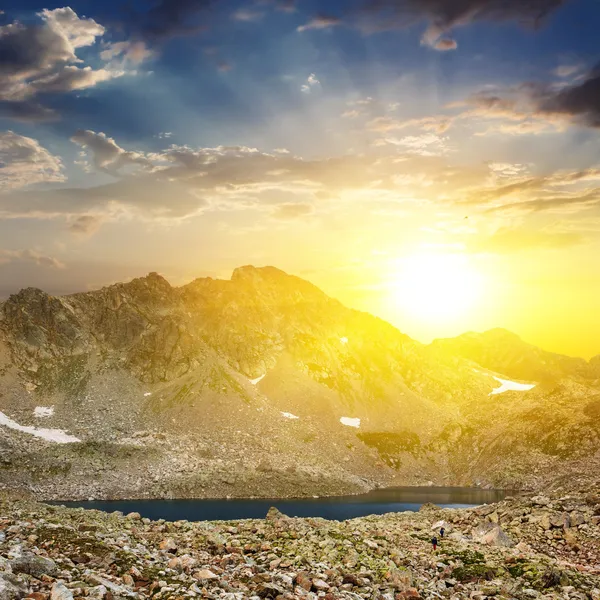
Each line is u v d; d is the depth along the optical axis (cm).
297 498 16175
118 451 17762
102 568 3114
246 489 16538
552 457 19700
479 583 4109
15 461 16175
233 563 3844
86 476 16100
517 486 18412
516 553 4941
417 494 17588
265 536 5016
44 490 15012
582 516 5844
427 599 3541
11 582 2414
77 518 4844
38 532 3662
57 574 2770
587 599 3759
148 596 2784
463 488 19425
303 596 3091
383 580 3850
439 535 5791
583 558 4966
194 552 4009
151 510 13000
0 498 5309
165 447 19138
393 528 6062
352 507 14150
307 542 4756
